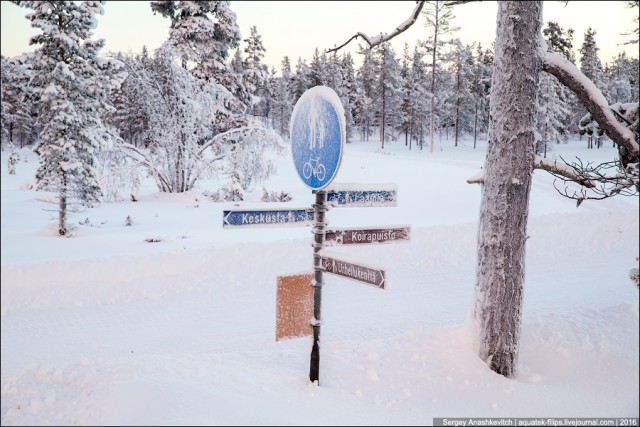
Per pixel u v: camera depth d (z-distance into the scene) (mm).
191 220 22219
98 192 21094
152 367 5387
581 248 15414
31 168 48469
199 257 13188
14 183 37062
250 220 5309
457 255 14539
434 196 27578
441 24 56750
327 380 5418
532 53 5484
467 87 71188
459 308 10172
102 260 12523
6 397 4715
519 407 4852
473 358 5840
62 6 20688
